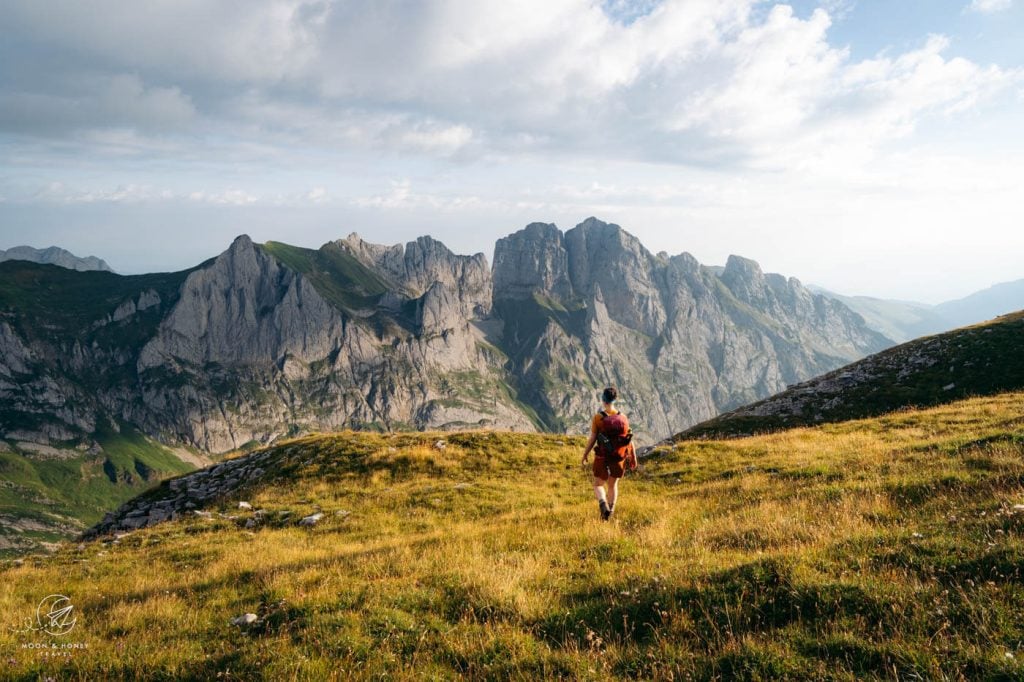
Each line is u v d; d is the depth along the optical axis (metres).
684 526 13.64
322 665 7.05
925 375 47.25
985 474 13.65
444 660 7.15
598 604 8.30
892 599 6.92
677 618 7.39
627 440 13.87
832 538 9.95
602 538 12.21
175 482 31.64
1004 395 33.06
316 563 13.18
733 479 19.91
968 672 5.45
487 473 27.72
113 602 12.02
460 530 15.67
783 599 7.52
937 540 8.61
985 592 6.68
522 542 12.91
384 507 22.66
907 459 17.70
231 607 10.56
